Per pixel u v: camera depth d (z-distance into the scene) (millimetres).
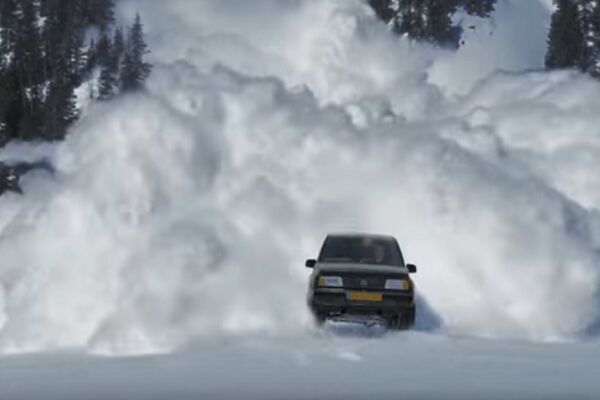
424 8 78125
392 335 24703
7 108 79562
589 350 22969
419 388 16531
